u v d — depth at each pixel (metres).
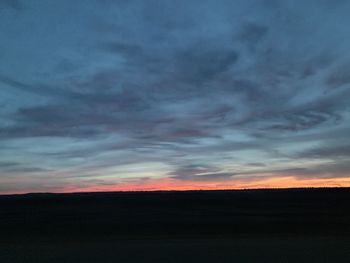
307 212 37.56
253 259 13.30
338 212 37.50
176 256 14.05
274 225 26.53
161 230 24.23
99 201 52.12
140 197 57.16
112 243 17.61
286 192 62.38
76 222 29.05
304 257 13.55
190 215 34.31
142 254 14.51
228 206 45.41
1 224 28.56
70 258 13.81
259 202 50.06
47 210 40.78
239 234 21.75
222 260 13.22
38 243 18.03
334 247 15.74
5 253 15.00
